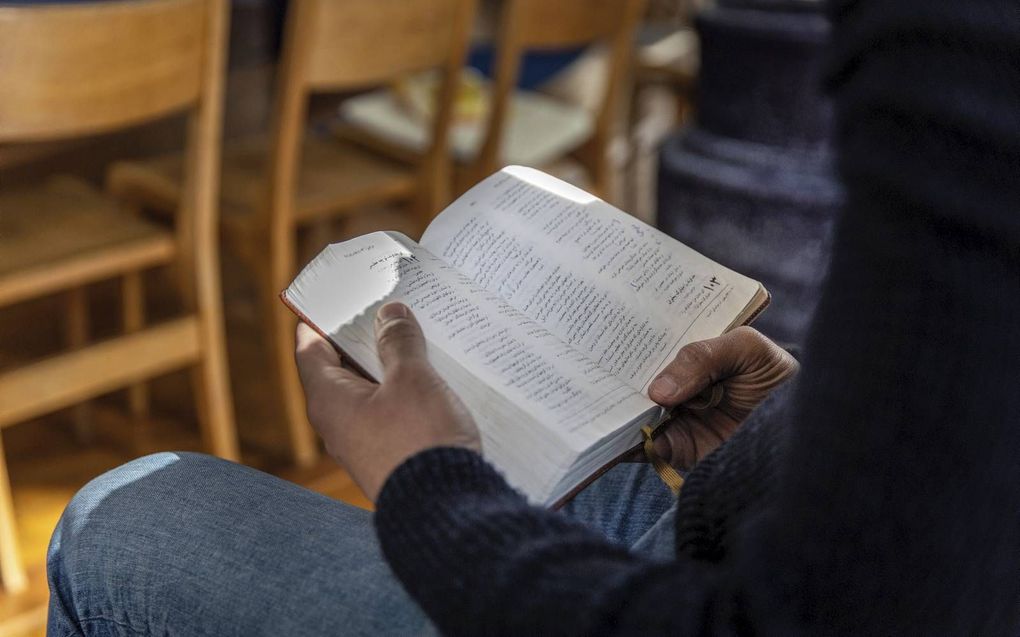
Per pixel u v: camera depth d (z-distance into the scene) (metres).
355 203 1.93
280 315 1.80
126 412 1.98
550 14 2.05
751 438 0.56
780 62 2.06
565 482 0.60
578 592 0.44
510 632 0.45
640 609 0.43
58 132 1.31
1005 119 0.35
